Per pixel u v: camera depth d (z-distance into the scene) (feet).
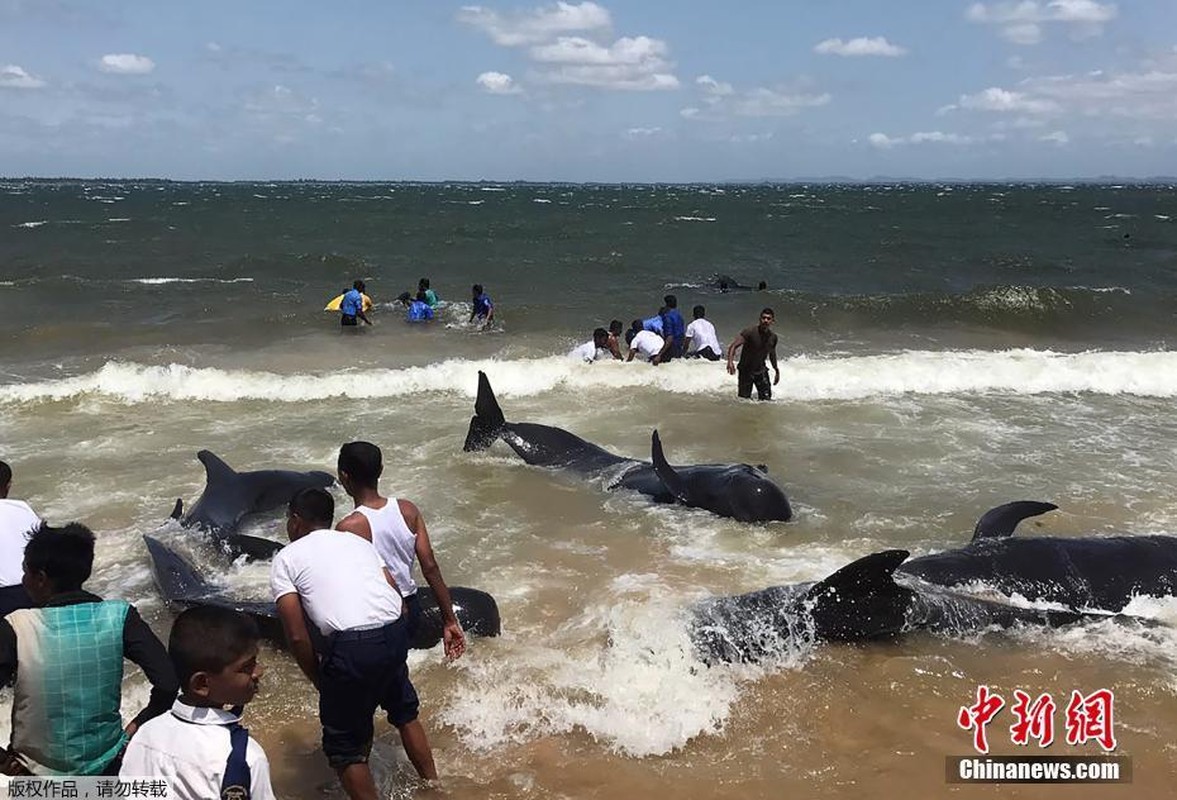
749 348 38.60
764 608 19.10
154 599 21.17
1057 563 21.84
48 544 11.75
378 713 16.53
